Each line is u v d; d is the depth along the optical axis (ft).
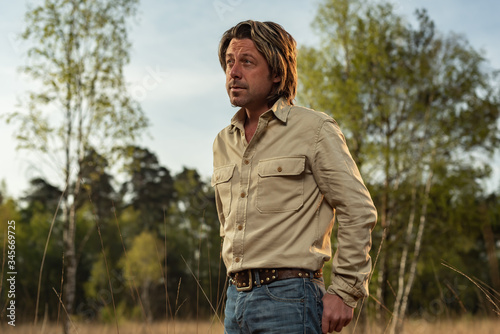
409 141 37.06
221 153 5.77
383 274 34.04
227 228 5.32
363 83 36.37
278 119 5.26
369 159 34.73
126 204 120.88
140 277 69.31
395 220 37.40
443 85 38.65
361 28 37.11
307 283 4.85
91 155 28.45
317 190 5.15
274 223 4.99
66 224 28.25
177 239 82.84
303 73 35.78
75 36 29.14
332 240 26.63
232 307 5.20
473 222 37.11
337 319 4.86
